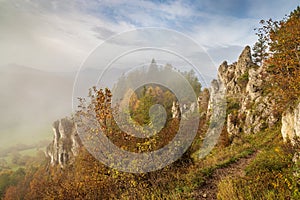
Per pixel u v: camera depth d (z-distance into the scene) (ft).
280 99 45.96
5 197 131.85
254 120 60.64
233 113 72.33
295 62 40.63
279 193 14.21
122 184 18.84
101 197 18.42
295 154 20.65
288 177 15.94
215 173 22.41
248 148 41.81
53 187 25.79
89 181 19.62
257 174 18.71
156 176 18.20
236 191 15.97
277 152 25.54
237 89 85.30
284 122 39.11
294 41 40.19
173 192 17.25
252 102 68.49
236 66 95.55
